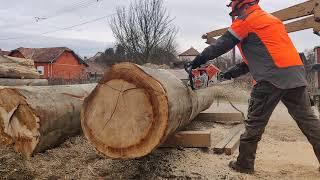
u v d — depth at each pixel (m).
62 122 5.29
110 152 4.09
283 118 10.15
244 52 4.55
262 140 6.90
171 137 5.30
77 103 5.65
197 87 5.21
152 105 3.97
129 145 4.04
